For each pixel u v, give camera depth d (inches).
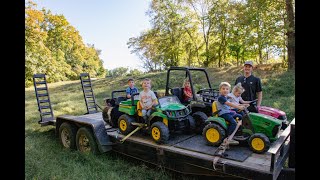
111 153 193.9
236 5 764.0
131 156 170.7
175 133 170.2
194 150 137.6
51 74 1093.1
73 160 179.8
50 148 209.3
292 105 290.8
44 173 156.9
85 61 1808.6
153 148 153.3
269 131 134.0
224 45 919.7
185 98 189.9
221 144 131.8
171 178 149.3
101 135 179.8
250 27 612.4
